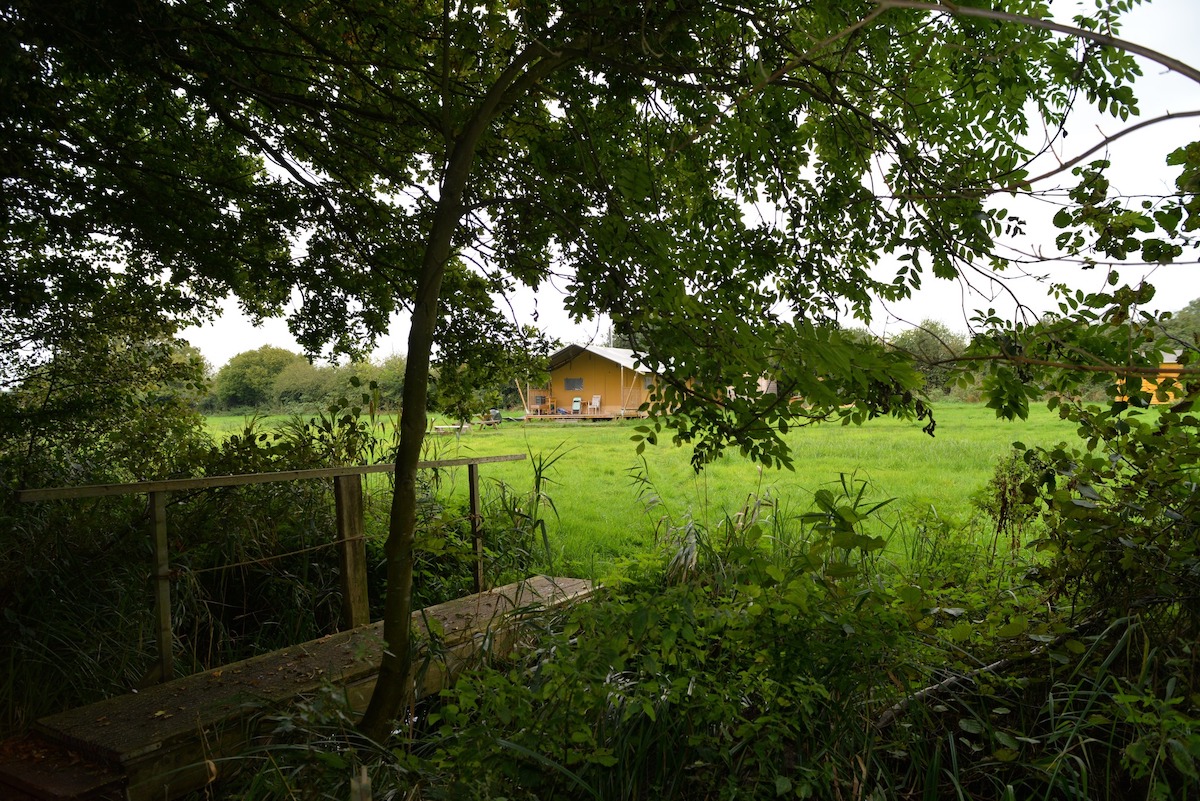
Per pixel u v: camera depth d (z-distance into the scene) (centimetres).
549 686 250
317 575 525
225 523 496
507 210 399
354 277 572
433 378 532
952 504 767
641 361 288
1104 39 91
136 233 547
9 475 549
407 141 527
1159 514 297
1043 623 301
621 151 404
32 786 272
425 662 328
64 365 632
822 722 270
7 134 423
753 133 370
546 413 3931
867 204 338
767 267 362
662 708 270
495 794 229
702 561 462
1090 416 297
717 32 315
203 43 390
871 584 326
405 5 418
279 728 243
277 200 533
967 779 273
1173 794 240
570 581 516
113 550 461
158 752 287
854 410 264
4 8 321
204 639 459
